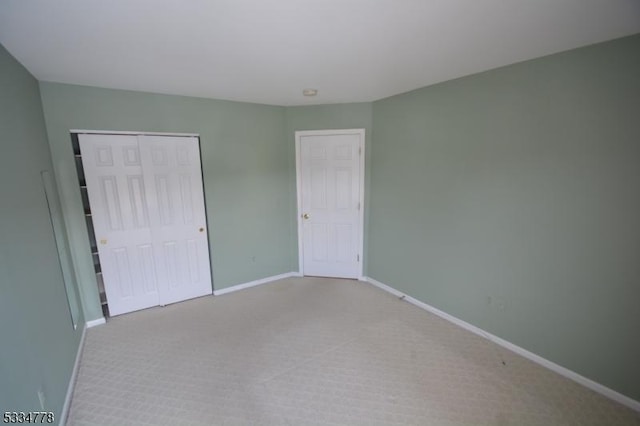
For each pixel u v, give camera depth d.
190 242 3.36
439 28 1.59
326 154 3.76
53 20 1.42
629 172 1.73
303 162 3.83
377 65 2.20
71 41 1.68
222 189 3.46
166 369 2.25
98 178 2.80
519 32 1.64
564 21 1.50
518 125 2.18
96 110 2.69
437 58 2.05
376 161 3.56
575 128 1.90
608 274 1.86
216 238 3.50
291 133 3.78
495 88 2.29
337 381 2.10
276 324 2.89
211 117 3.27
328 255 4.04
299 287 3.78
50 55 1.87
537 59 2.03
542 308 2.20
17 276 1.45
